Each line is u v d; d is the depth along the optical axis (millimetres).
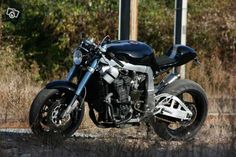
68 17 33156
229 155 11367
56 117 14305
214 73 26562
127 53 14820
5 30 33562
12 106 18719
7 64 30875
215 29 34500
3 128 16688
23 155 12906
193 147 12844
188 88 15875
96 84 14641
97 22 33438
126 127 15070
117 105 14805
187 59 15977
